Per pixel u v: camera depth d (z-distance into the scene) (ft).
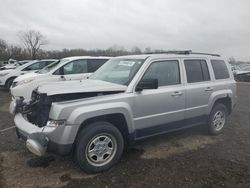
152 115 14.74
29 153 15.02
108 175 12.64
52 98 12.19
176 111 15.92
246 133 19.74
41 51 215.72
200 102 17.30
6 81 43.96
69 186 11.60
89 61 31.83
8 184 11.68
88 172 12.62
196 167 13.57
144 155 15.03
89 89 12.76
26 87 28.22
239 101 36.04
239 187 11.73
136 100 13.92
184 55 17.11
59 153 11.85
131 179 12.25
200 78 17.74
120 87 13.65
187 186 11.69
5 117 23.53
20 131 12.96
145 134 14.76
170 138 18.08
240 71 85.15
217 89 18.47
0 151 15.29
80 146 12.17
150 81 13.61
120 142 13.35
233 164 14.02
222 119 19.34
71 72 30.63
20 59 197.88
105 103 12.84
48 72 29.86
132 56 16.44
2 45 197.47
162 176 12.55
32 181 11.98
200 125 18.35
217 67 19.17
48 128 11.64
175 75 16.25
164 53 17.21
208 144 17.11
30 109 13.51
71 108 11.89
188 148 16.30
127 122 13.61
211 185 11.82
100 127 12.60
